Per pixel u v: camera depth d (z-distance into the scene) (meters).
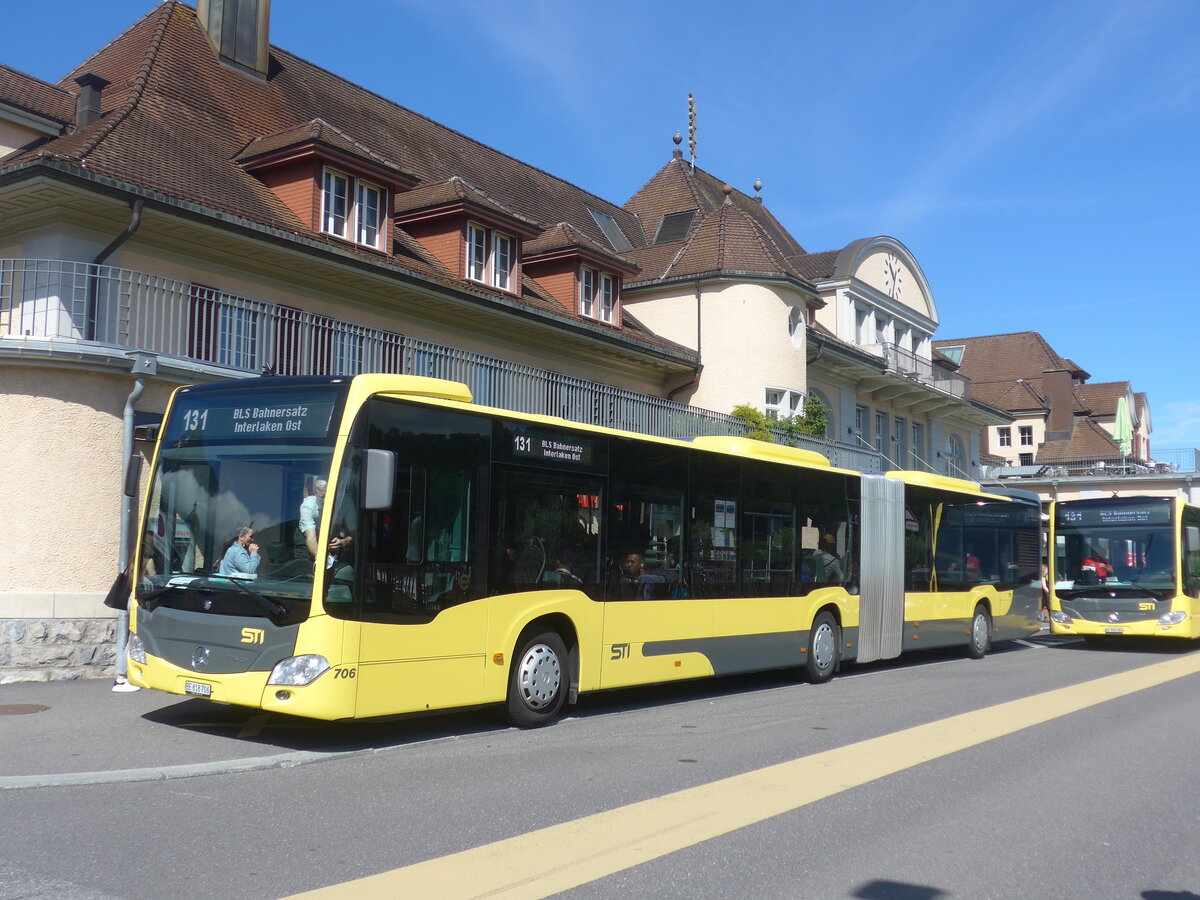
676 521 11.65
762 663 12.85
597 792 7.15
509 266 21.19
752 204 40.38
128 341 13.90
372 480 8.02
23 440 11.80
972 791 7.52
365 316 18.19
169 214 14.11
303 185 17.16
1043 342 74.00
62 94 17.94
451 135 28.05
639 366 25.70
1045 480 50.22
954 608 17.44
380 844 5.78
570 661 10.29
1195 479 47.03
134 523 12.20
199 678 8.24
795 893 5.17
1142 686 13.94
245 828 6.05
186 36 20.30
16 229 14.34
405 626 8.46
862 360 31.27
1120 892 5.36
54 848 5.56
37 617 11.70
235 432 8.70
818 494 14.23
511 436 9.64
